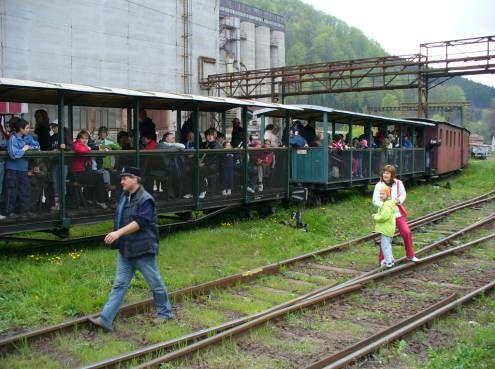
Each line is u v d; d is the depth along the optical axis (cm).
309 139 1739
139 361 550
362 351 563
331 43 10662
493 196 2014
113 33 2919
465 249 1120
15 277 790
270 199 1411
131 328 648
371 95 10188
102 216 992
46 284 766
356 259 1036
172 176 1127
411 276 921
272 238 1179
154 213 642
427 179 2608
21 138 869
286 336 632
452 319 692
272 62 6650
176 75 3400
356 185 1866
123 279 644
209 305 742
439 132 2548
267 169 1402
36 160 891
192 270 913
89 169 967
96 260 894
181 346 588
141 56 3114
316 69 3531
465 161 3441
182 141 1274
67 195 937
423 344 613
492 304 755
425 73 3141
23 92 938
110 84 2917
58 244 963
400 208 982
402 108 6894
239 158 1305
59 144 923
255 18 6294
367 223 1481
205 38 3619
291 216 1390
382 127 2142
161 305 675
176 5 3366
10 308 687
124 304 714
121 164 1023
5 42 2380
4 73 2381
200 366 543
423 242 1200
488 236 1238
